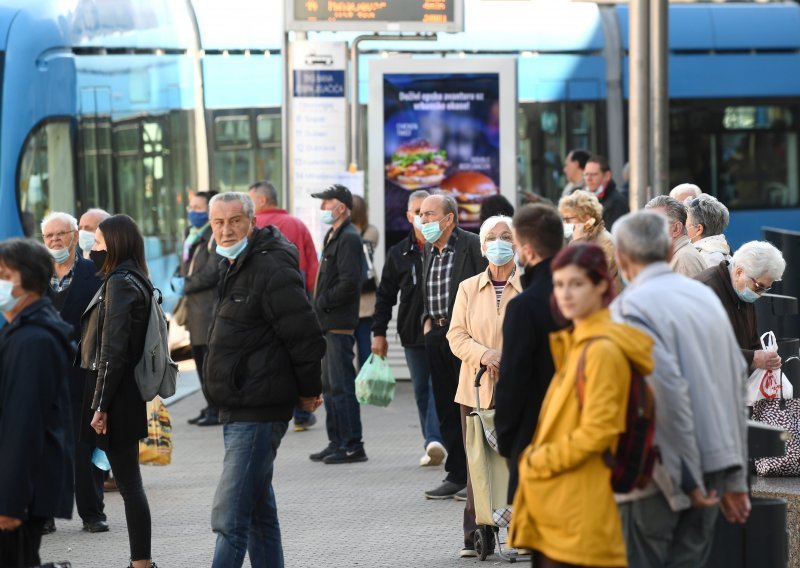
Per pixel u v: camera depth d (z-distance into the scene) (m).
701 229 21.70
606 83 55.75
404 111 37.44
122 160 44.28
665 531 12.96
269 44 53.34
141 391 19.45
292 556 20.70
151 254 46.56
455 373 23.92
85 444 22.88
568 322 12.75
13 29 40.03
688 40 61.66
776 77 62.34
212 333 17.23
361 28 36.75
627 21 56.47
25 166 39.16
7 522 14.16
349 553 20.80
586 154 38.47
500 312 20.11
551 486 12.15
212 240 33.28
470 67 37.34
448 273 23.56
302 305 17.06
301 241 32.31
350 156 39.81
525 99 54.75
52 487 14.59
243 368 17.06
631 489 12.16
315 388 17.25
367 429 33.31
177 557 20.95
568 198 21.28
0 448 14.27
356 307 28.56
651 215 13.07
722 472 12.88
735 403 12.86
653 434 12.19
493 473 19.19
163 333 19.78
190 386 41.78
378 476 27.28
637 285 12.99
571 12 55.91
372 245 32.16
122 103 44.53
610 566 12.05
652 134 35.88
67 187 40.41
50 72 40.19
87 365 20.50
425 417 27.89
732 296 18.78
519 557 20.05
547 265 14.79
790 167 62.50
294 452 30.42
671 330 12.66
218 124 52.78
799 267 34.78
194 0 53.34
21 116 39.25
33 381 14.33
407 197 37.59
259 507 17.80
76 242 23.41
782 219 62.34
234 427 17.09
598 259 12.08
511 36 54.56
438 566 19.77
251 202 17.30
